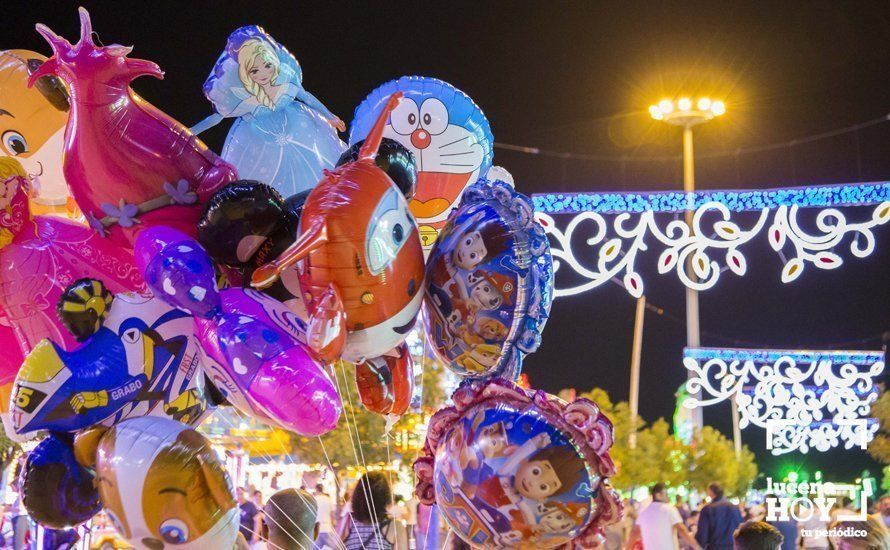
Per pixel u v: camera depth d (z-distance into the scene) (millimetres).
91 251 2977
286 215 2822
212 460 2734
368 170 2775
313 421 2531
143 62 2873
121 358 2732
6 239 2893
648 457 12570
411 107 3549
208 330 2709
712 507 7902
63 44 2848
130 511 2635
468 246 2854
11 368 2971
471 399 2789
